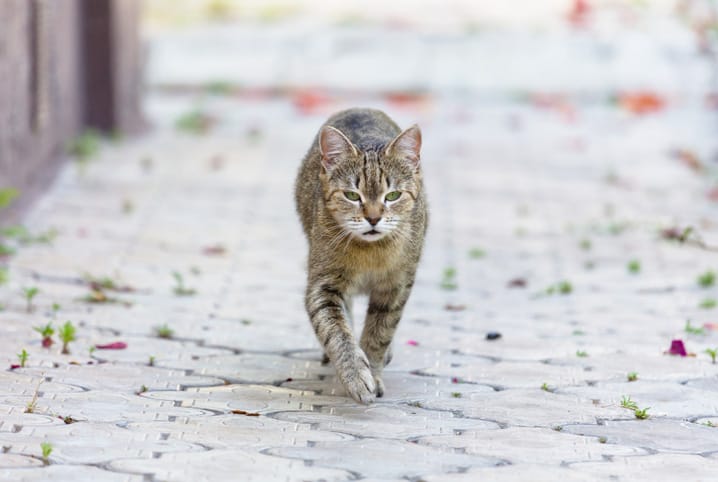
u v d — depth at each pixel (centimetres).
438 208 1290
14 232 1055
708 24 1736
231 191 1327
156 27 2183
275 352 834
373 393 712
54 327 854
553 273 1065
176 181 1357
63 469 595
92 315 891
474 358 827
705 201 1326
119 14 1527
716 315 937
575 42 2067
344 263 746
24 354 761
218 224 1192
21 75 1166
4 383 731
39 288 948
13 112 1139
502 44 2072
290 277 1032
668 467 625
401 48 2055
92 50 1522
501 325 912
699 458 640
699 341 867
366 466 617
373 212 725
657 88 1847
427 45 2073
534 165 1491
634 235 1192
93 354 801
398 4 2416
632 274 1059
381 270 749
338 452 636
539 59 1994
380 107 1781
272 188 1349
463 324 915
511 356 832
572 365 810
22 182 1199
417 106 1777
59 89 1365
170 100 1839
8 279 965
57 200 1234
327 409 715
